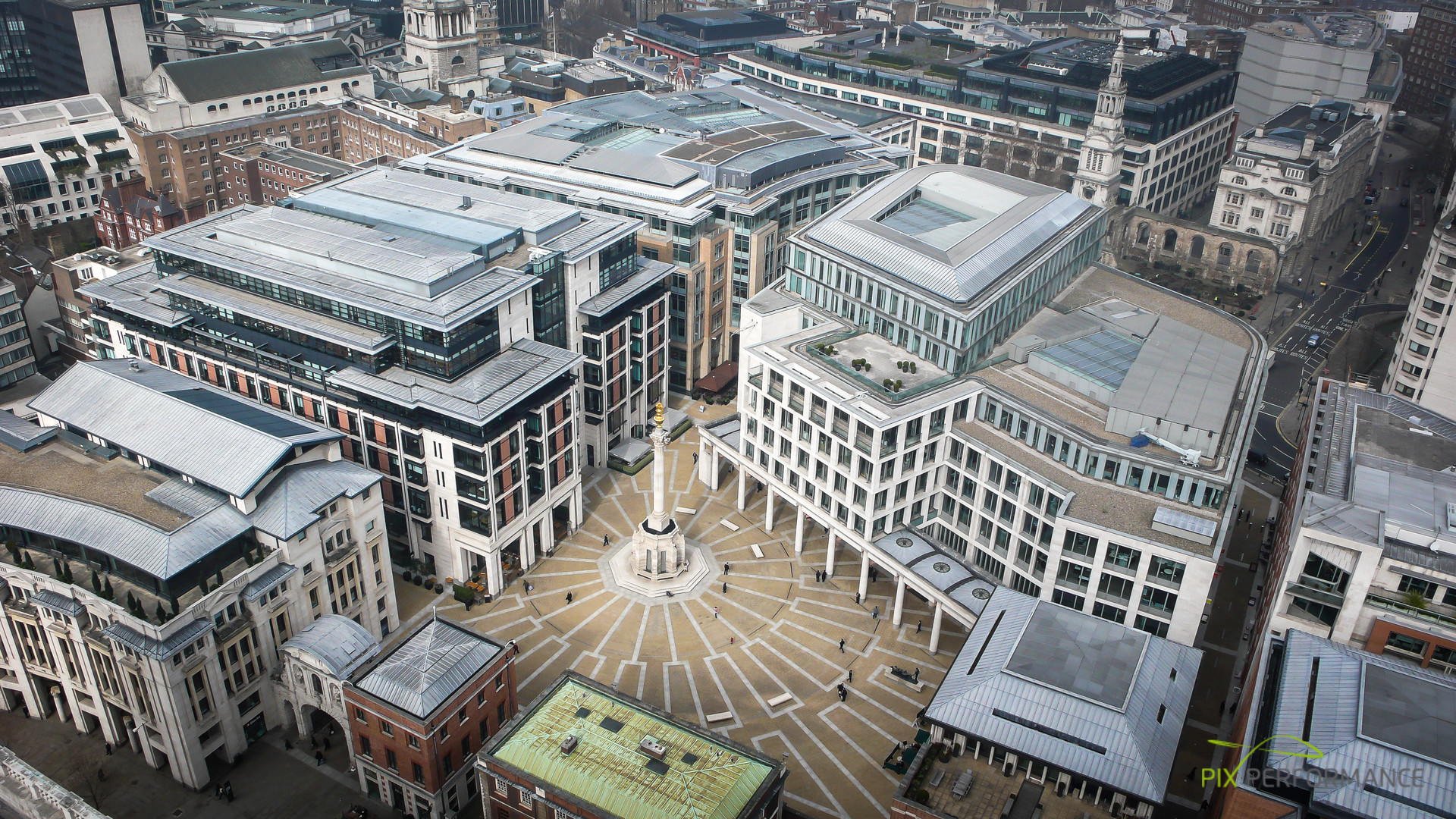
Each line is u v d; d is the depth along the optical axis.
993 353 155.50
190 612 112.12
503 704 119.50
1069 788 98.44
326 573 127.06
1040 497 131.38
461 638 116.81
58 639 117.94
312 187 193.62
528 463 149.62
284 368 152.00
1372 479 116.81
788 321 171.25
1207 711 130.75
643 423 185.75
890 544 143.38
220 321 154.50
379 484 132.88
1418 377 178.50
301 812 115.88
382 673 111.00
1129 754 97.88
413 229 162.00
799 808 116.81
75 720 125.44
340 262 149.00
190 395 135.00
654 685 133.12
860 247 163.38
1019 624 113.19
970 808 97.00
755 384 155.88
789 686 134.00
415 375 143.88
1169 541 121.69
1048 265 166.88
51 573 118.50
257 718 123.75
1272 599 120.25
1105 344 155.50
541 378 145.38
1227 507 126.88
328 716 129.00
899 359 154.12
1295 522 117.50
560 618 144.75
